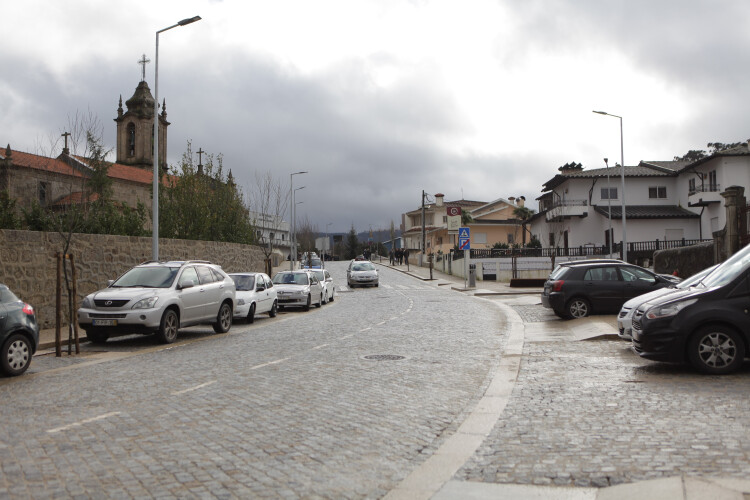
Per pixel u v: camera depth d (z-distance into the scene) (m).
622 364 10.64
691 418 6.65
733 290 9.27
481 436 6.36
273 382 9.38
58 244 17.50
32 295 16.56
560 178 56.28
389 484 4.95
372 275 43.69
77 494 4.69
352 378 9.73
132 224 26.56
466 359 11.67
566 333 15.56
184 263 16.09
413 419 7.12
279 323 20.05
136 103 60.41
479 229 76.31
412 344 13.89
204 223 33.94
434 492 4.76
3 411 7.48
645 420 6.67
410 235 99.81
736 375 9.05
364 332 16.50
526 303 26.50
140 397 8.28
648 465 5.16
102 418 7.10
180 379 9.66
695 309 9.24
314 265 62.44
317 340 14.87
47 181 24.14
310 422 6.95
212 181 36.88
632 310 11.85
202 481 4.98
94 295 14.30
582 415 7.06
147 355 12.62
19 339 10.01
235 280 21.16
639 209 54.31
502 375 9.95
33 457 5.61
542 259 47.12
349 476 5.14
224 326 17.09
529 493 4.68
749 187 46.94
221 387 8.99
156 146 20.05
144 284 15.09
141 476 5.10
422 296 33.53
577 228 55.41
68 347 13.01
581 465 5.27
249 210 40.97
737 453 5.36
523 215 71.38
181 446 5.97
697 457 5.30
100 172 22.19
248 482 4.96
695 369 9.36
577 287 18.12
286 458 5.62
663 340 9.30
